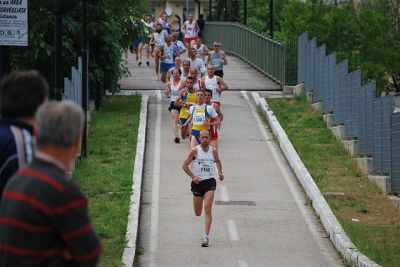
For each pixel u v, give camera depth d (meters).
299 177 30.48
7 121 8.69
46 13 37.69
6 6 16.36
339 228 23.14
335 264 21.09
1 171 8.52
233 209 26.53
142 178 30.14
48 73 39.12
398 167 27.78
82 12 32.16
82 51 32.31
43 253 7.36
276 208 26.97
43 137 7.61
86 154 31.62
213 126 30.17
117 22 40.81
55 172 7.49
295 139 35.69
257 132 38.59
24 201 7.33
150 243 22.73
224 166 32.28
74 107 7.75
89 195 26.44
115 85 42.53
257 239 23.41
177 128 36.00
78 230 7.38
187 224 24.78
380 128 29.77
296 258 21.61
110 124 37.91
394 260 19.83
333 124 37.88
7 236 7.34
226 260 21.16
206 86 35.06
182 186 29.31
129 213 24.52
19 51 37.78
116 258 19.70
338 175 30.75
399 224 24.55
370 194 28.28
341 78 36.56
